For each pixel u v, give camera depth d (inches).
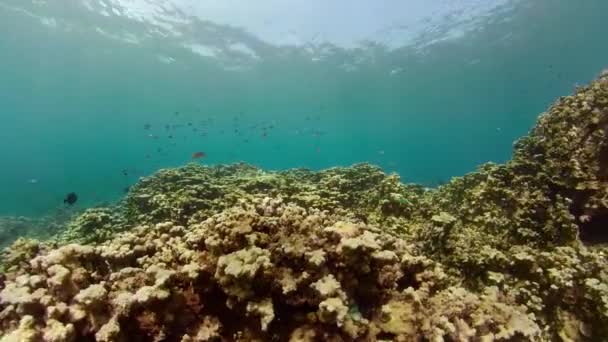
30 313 120.9
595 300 158.7
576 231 205.0
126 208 350.0
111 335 106.3
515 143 315.3
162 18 935.0
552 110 291.4
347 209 274.1
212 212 279.4
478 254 193.8
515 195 241.9
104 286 131.2
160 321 116.7
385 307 126.3
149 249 160.4
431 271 156.3
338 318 104.2
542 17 901.8
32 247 192.7
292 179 361.1
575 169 238.2
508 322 134.1
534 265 179.9
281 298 123.5
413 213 254.1
